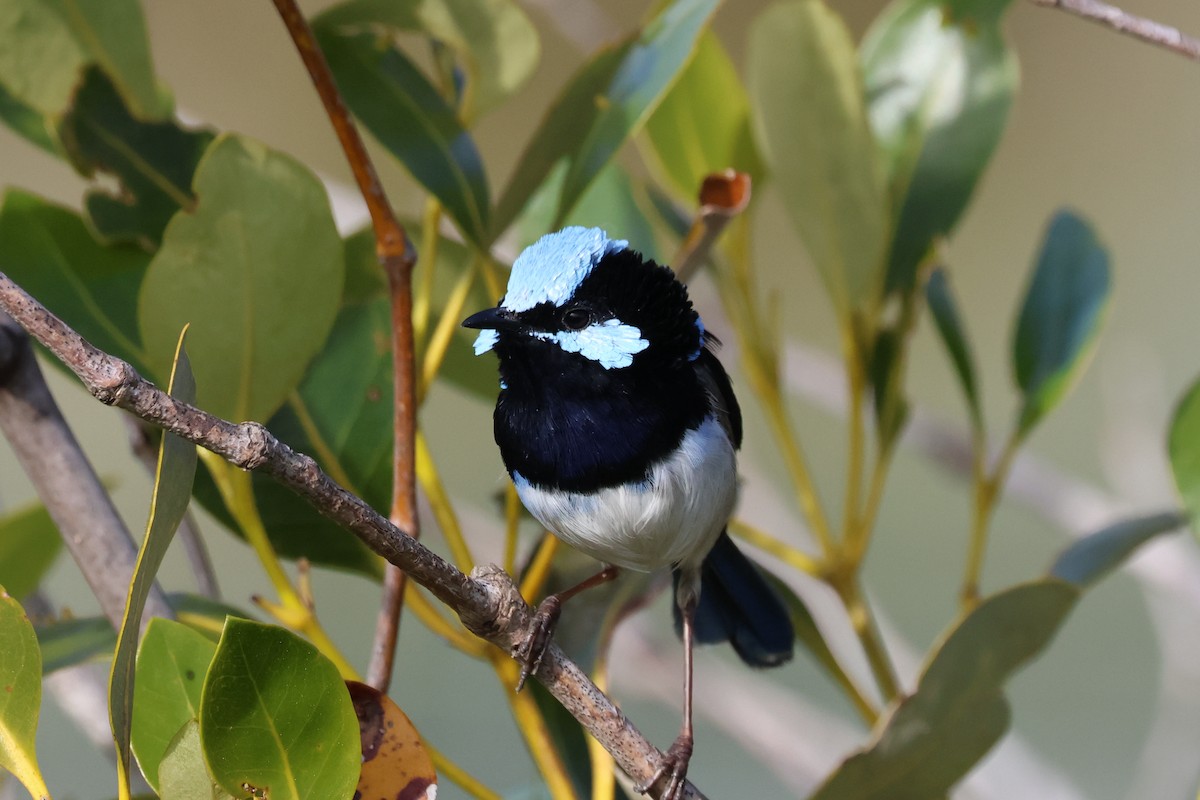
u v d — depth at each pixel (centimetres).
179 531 760
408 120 730
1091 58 2184
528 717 680
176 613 681
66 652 661
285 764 486
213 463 655
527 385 743
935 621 1573
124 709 473
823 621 1027
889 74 913
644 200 933
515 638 562
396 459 630
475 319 746
